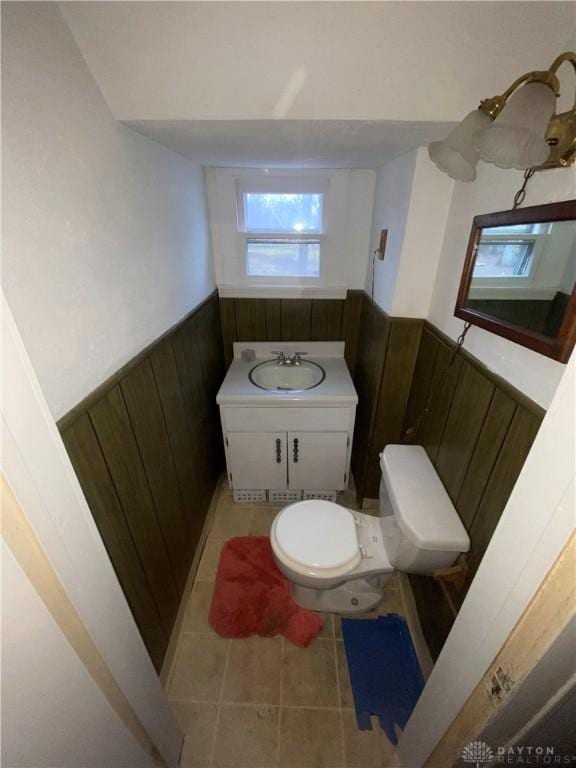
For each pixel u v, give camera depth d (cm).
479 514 94
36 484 46
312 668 124
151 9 65
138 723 79
